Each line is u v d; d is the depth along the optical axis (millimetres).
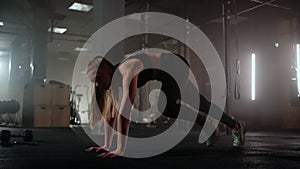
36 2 8609
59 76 14930
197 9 8391
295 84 8070
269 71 8859
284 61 8680
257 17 8883
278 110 8672
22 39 11852
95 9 5406
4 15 9867
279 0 7426
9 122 10172
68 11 9625
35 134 5004
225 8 5703
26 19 10195
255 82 8961
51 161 1980
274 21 8875
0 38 12594
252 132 6586
